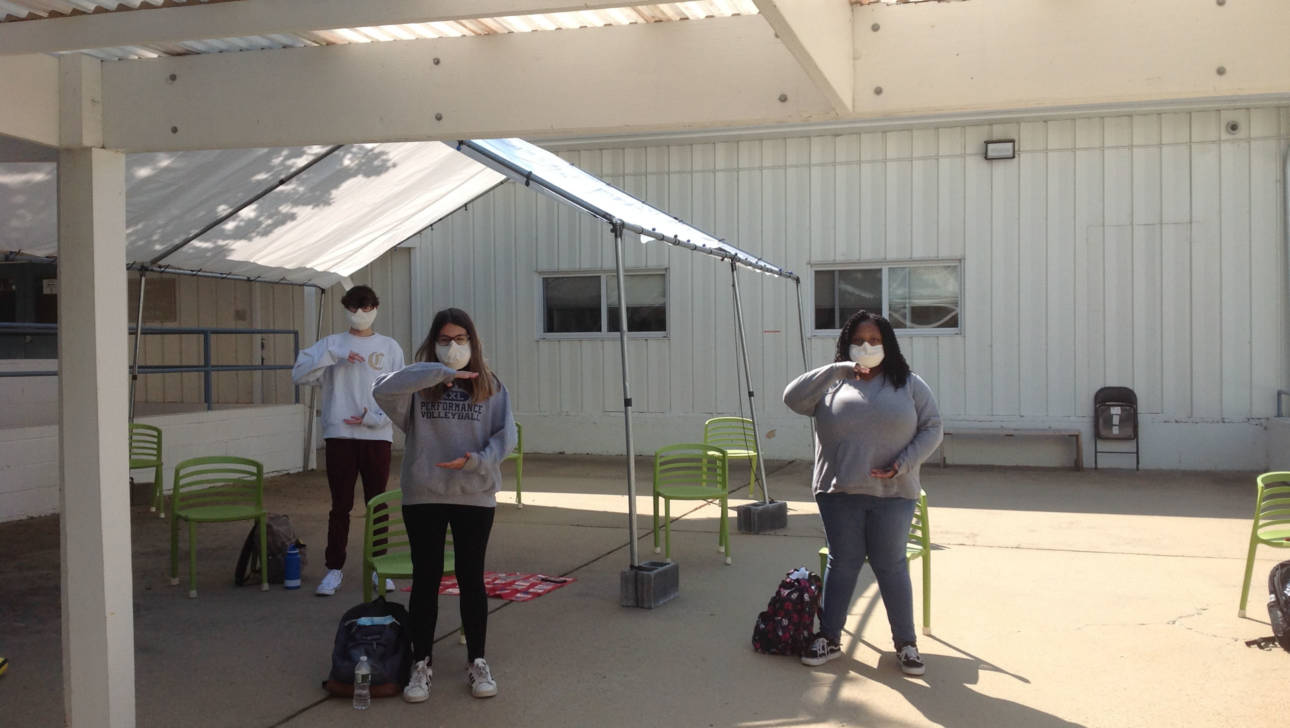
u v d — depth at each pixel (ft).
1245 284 33.86
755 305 38.24
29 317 34.50
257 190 23.81
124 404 10.86
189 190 22.25
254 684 13.56
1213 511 26.66
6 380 31.40
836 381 13.67
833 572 14.08
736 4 9.30
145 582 19.24
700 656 14.70
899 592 13.82
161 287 38.47
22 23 9.15
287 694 13.17
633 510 17.62
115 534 10.71
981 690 13.23
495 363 41.04
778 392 37.99
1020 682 13.52
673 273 38.99
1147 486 31.12
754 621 16.53
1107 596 17.97
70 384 10.63
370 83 10.38
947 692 13.16
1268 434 33.40
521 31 10.05
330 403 18.45
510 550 22.29
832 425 13.62
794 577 15.05
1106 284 34.99
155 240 25.80
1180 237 34.37
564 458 39.06
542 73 10.03
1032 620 16.48
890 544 13.64
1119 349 34.94
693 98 9.70
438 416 12.57
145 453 28.50
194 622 16.47
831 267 37.60
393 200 28.66
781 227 37.88
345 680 12.96
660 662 14.42
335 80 10.45
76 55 10.52
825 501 13.97
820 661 14.21
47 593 18.42
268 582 19.25
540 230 40.47
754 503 25.16
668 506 20.49
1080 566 20.38
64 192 10.68
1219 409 34.17
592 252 39.91
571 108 9.97
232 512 18.62
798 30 7.71
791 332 37.88
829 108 9.39
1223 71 8.58
